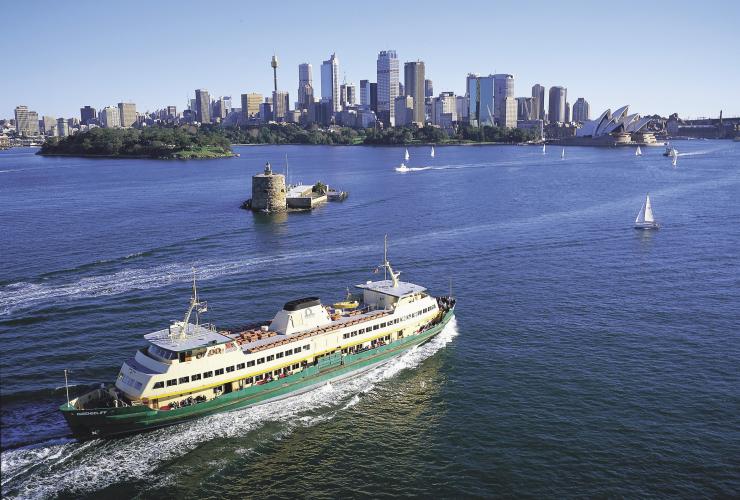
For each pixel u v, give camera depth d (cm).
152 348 7919
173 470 6894
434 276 13962
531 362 9394
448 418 7881
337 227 19900
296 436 7588
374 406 8294
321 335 8869
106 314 11119
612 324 10844
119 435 7462
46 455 7050
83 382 8500
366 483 6631
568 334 10438
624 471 6681
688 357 9425
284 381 8381
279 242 17412
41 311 11200
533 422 7694
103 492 6494
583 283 13300
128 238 17688
